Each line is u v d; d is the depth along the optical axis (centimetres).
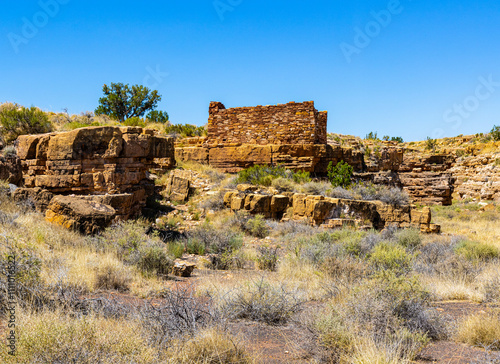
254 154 3030
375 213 2130
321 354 462
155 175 2631
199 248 1443
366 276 879
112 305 572
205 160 3228
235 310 645
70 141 1764
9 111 2788
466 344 547
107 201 1562
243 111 3139
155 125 3853
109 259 957
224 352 426
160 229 1728
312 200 2031
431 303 740
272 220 2098
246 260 1331
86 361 348
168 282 915
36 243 954
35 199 1398
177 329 481
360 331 505
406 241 1583
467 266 1052
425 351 507
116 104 4222
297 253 1209
